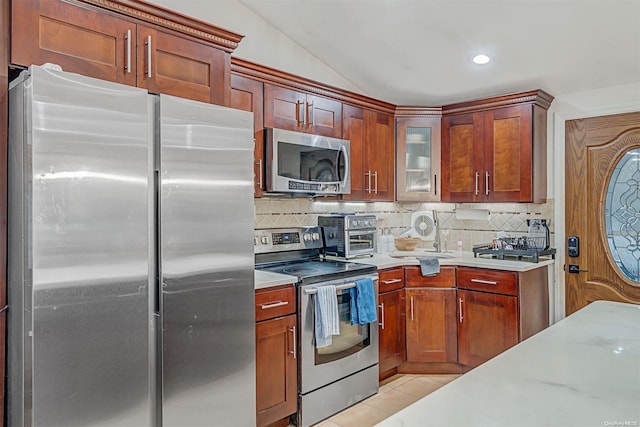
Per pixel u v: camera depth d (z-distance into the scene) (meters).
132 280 1.73
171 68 2.07
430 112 3.81
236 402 2.11
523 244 3.50
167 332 1.85
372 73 3.58
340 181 3.22
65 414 1.56
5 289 1.62
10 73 1.70
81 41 1.81
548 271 3.47
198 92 2.16
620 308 1.83
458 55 3.11
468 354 3.31
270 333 2.48
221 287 2.04
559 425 0.82
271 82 2.91
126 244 1.72
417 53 3.18
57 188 1.54
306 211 3.52
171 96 1.89
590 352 1.25
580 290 3.37
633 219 3.14
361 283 2.92
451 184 3.76
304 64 3.43
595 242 3.30
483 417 0.85
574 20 2.56
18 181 1.57
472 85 3.52
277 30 3.25
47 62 1.71
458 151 3.72
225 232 2.06
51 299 1.52
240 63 2.73
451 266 3.38
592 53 2.86
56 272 1.53
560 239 3.46
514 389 0.99
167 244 1.85
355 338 2.94
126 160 1.72
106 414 1.66
